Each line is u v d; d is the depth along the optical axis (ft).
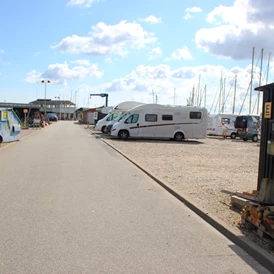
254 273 12.59
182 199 23.36
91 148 59.00
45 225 17.19
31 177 30.27
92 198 23.15
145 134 81.51
